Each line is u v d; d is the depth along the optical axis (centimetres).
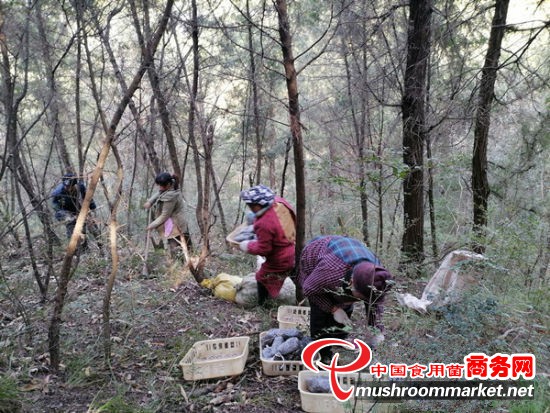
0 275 427
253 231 430
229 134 737
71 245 295
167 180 520
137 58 580
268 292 436
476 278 379
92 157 781
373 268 272
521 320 328
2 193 573
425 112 556
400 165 451
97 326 391
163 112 501
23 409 265
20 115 484
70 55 618
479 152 568
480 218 570
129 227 590
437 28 525
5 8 358
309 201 733
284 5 365
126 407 271
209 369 316
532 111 596
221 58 560
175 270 523
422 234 545
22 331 343
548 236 440
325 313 318
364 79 565
